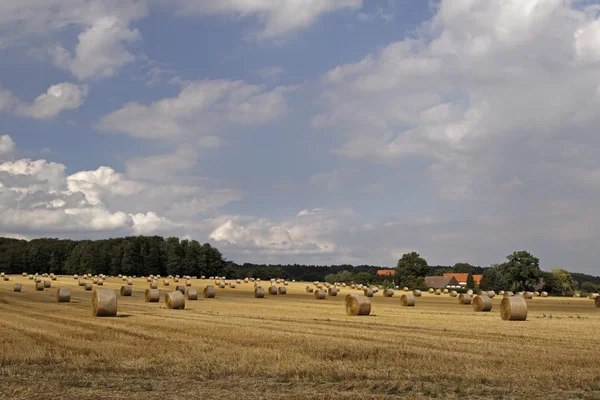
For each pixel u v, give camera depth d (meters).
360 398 14.49
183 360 19.11
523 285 139.00
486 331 29.19
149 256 162.50
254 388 15.67
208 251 166.88
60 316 35.75
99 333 26.02
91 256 162.12
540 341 25.06
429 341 24.34
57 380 16.36
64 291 51.84
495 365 18.70
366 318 38.12
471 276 167.75
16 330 26.94
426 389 15.65
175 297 45.84
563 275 159.38
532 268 135.25
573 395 15.25
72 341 23.31
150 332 26.50
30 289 76.44
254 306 51.38
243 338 24.38
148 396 14.64
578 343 24.50
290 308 48.78
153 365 18.41
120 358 19.45
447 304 64.75
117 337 24.67
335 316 39.56
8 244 178.00
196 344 22.58
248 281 114.38
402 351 21.16
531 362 19.22
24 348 21.06
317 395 14.75
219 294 77.75
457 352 21.28
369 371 17.67
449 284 186.75
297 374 17.30
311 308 49.28
